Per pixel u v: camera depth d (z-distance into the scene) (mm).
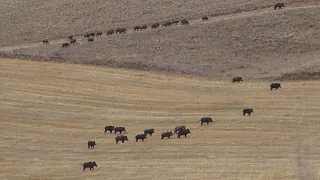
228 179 182125
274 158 198250
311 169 183875
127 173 197125
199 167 195750
